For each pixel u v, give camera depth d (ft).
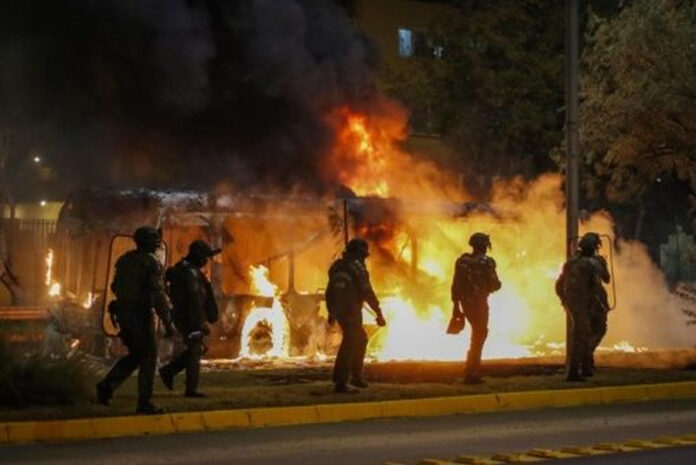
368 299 96.48
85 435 77.30
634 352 144.77
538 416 89.76
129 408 83.71
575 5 111.65
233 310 132.26
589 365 109.50
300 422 85.46
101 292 127.03
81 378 87.35
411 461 67.46
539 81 239.09
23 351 93.20
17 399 84.28
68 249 133.59
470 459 67.46
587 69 160.35
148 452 70.79
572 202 111.65
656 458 67.10
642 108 145.59
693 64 146.30
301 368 121.80
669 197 240.94
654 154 151.02
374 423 85.71
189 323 90.89
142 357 81.82
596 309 107.65
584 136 151.53
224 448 72.64
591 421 86.22
